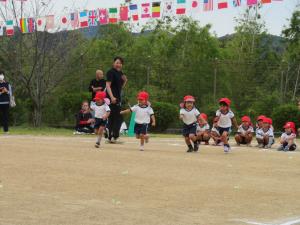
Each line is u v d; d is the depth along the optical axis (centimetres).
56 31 2527
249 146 1750
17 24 2517
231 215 695
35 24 2131
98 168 1023
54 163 1066
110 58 3008
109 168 1028
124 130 2106
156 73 2947
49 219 639
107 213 677
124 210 696
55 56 2503
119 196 780
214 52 4047
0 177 896
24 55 2550
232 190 855
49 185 842
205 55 3981
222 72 2952
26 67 2531
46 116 2594
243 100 2923
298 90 3247
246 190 860
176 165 1108
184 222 649
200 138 1711
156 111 2516
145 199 767
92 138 1772
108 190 820
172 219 660
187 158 1238
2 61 2511
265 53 4541
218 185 895
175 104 2847
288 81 3167
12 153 1198
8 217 642
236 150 1523
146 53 3906
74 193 790
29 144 1416
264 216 696
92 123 2045
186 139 1411
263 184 922
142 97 1405
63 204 717
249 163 1197
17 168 990
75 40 2606
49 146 1380
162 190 836
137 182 894
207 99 2861
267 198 805
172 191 830
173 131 2597
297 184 934
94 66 2756
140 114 1402
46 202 725
